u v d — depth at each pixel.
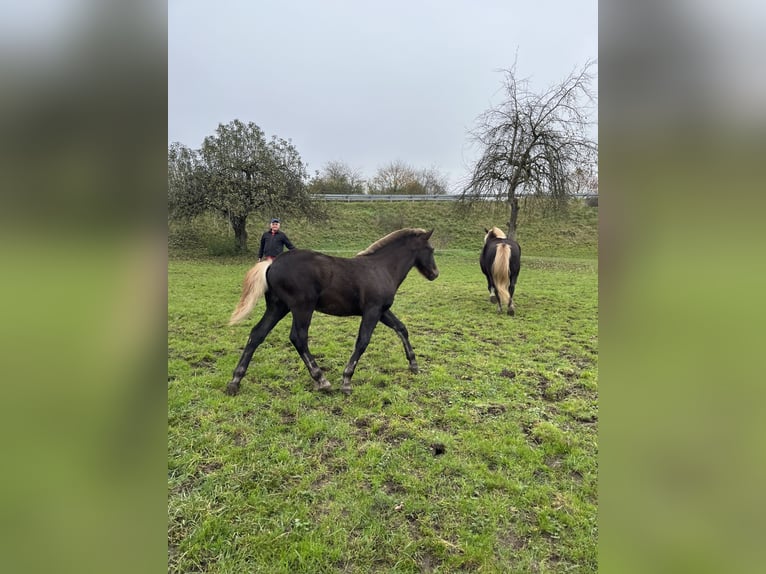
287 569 1.91
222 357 4.81
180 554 1.98
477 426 3.25
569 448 2.94
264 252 6.70
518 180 16.17
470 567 1.96
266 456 2.79
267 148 17.05
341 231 20.67
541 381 4.22
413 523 2.22
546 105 15.80
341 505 2.33
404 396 3.79
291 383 4.05
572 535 2.15
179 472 2.59
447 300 8.51
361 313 3.97
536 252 18.36
